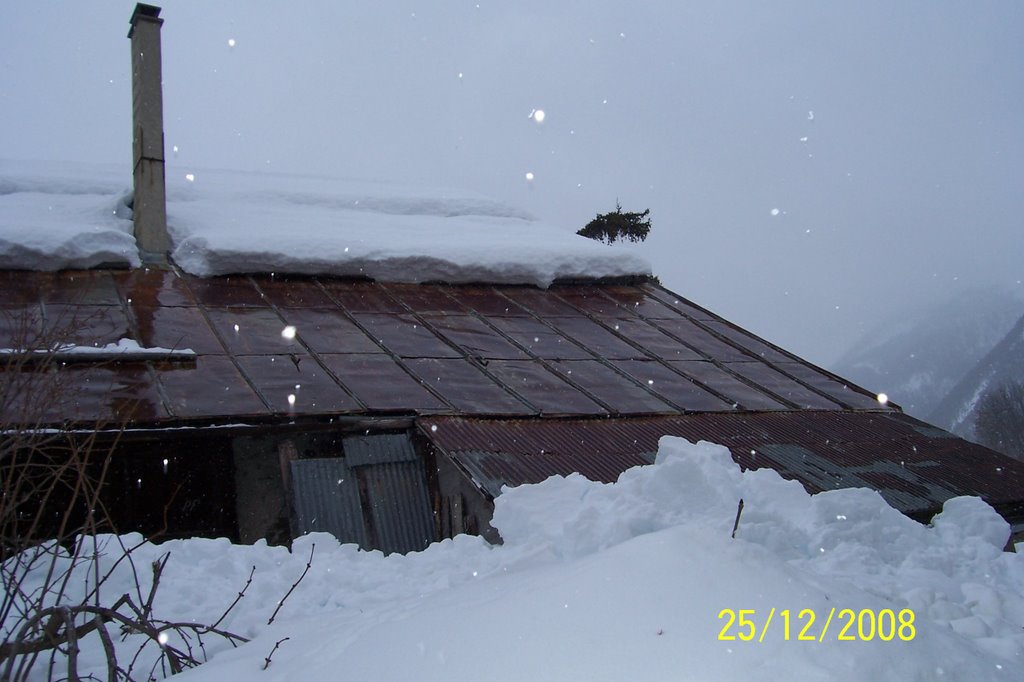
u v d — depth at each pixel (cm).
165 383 894
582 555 519
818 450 1066
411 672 307
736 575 324
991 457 1143
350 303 1252
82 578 502
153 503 814
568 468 880
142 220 1257
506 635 310
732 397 1197
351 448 906
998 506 993
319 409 897
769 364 1372
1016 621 463
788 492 622
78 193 1447
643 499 588
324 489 870
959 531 643
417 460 925
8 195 1391
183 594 505
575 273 1520
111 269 1198
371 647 336
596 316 1414
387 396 966
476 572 529
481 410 982
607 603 315
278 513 869
